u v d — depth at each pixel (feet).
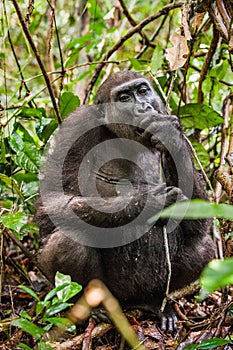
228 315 12.32
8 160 17.56
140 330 13.12
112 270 14.42
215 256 15.19
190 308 15.48
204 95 19.90
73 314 13.58
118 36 22.53
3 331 13.62
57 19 26.43
